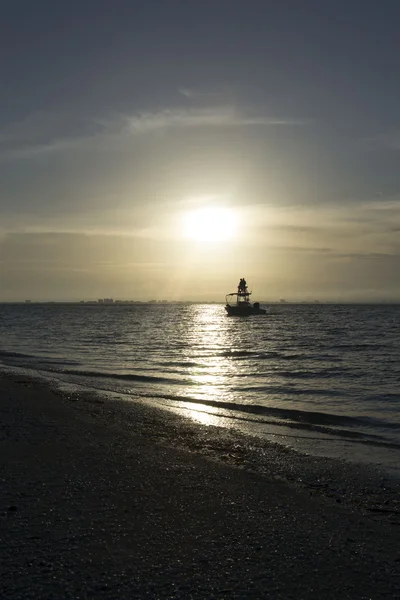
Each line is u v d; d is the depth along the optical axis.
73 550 7.33
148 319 142.75
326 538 8.18
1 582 6.39
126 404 20.88
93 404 20.52
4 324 109.81
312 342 59.09
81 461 12.01
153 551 7.41
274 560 7.29
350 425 17.88
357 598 6.31
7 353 44.19
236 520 8.81
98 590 6.26
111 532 8.02
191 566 7.00
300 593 6.39
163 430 16.31
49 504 9.12
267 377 30.47
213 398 23.20
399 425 17.78
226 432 16.36
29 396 21.77
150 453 13.05
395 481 11.69
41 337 68.25
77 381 27.67
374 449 14.60
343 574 6.93
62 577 6.55
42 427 15.73
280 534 8.27
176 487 10.43
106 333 77.88
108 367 35.28
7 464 11.53
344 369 33.78
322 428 17.20
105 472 11.19
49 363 37.09
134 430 16.06
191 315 184.12
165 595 6.21
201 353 46.50
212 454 13.68
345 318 146.38
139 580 6.55
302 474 12.13
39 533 7.87
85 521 8.41
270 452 14.08
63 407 19.44
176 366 36.31
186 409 20.27
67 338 66.38
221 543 7.80
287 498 10.17
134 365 36.69
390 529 8.71
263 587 6.50
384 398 23.19
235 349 50.53
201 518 8.81
